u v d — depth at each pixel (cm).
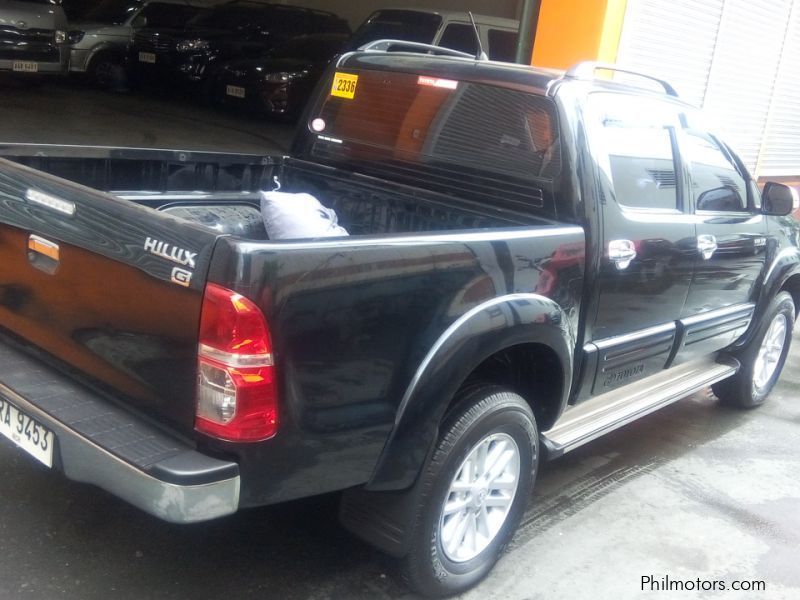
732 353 530
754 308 509
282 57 1387
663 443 506
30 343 309
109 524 347
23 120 1098
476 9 1606
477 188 391
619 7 770
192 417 251
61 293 289
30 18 1256
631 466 469
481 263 300
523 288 321
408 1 1755
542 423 362
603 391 391
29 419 273
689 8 895
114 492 249
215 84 1390
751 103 1091
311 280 249
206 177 439
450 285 289
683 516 418
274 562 338
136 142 1048
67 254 284
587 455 477
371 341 269
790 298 550
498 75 388
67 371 294
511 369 352
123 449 250
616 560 371
